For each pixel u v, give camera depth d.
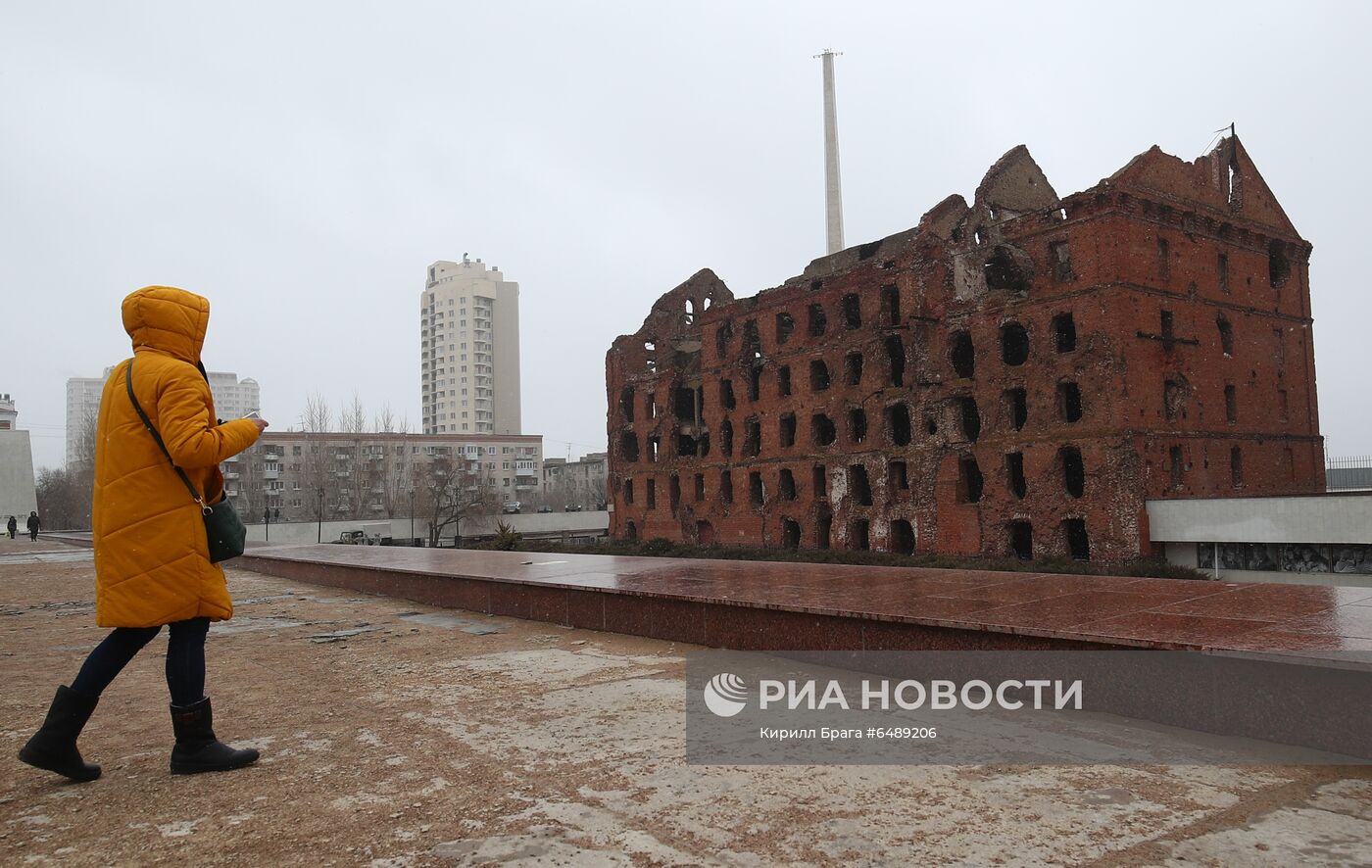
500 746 5.72
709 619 9.34
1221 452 38.28
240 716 6.73
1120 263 36.00
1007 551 39.38
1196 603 7.52
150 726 6.53
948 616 7.28
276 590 18.27
